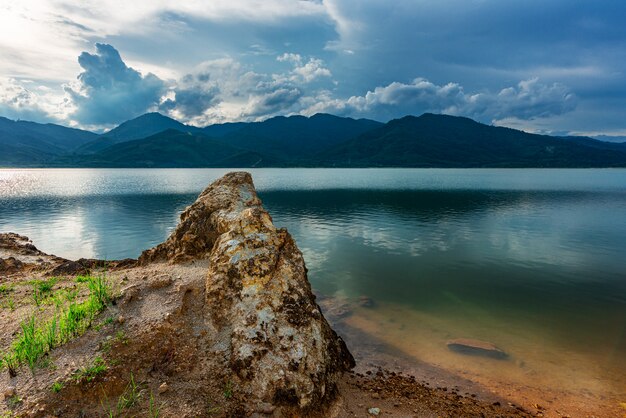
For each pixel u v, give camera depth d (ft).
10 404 27.84
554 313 66.23
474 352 50.67
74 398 29.32
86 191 342.03
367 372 44.34
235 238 47.55
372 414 34.76
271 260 44.60
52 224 157.89
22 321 36.27
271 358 34.94
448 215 188.75
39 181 522.88
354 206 226.58
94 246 117.29
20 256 80.64
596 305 70.23
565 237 135.64
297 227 154.30
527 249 117.19
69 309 39.22
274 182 495.00
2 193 316.40
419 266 97.66
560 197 284.00
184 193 321.32
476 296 74.74
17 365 31.73
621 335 56.95
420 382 42.75
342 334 55.88
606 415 37.55
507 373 45.50
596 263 100.89
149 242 123.24
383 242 126.41
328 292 77.05
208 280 44.47
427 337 55.52
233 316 39.70
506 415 36.78
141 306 41.14
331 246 120.26
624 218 178.40
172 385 32.35
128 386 31.50
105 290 43.06
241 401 31.71
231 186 67.46
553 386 42.75
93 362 32.48
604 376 45.09
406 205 232.53
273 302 40.29
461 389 41.70
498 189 366.84
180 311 40.55
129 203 240.32
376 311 66.44
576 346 53.16
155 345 35.68
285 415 31.40
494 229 150.71
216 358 35.60
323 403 34.32
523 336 56.54
